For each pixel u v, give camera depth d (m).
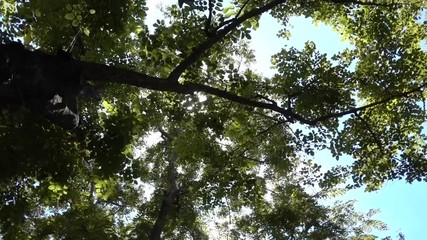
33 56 5.69
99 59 9.30
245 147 11.91
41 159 8.05
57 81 5.87
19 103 5.69
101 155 8.68
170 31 8.72
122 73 6.70
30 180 9.06
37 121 8.08
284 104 10.26
